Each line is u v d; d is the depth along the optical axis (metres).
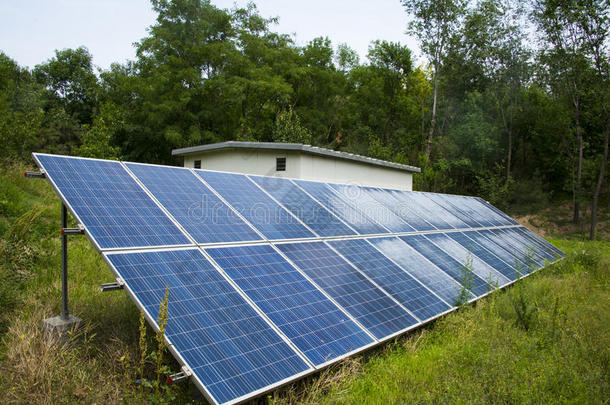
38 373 4.51
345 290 6.43
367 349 5.50
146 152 39.72
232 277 5.46
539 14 31.53
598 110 31.02
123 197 5.91
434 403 4.60
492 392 4.72
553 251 16.16
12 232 9.87
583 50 29.91
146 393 4.48
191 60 39.19
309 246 7.21
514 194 40.12
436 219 12.98
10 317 6.28
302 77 47.72
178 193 6.79
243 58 40.12
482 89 45.41
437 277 8.49
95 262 9.84
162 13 38.84
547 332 6.73
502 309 8.29
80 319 6.12
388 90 50.41
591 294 9.98
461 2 36.81
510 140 41.22
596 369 5.48
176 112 36.75
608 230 33.56
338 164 17.12
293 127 32.75
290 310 5.39
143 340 4.34
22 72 49.44
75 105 51.62
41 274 8.77
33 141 23.83
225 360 4.22
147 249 5.19
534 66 39.41
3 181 13.70
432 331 6.85
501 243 13.73
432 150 42.25
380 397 4.80
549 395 4.82
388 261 8.10
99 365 4.98
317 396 4.70
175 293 4.75
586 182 35.12
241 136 37.06
